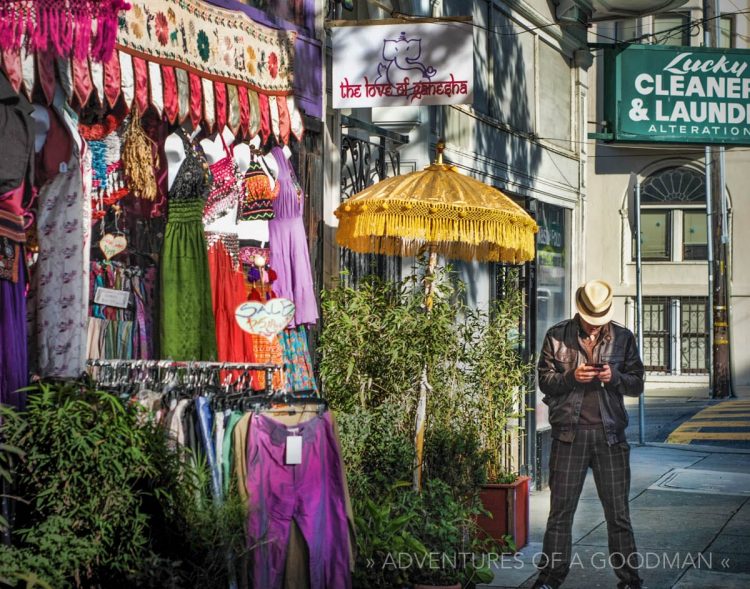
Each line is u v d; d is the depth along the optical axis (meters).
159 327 6.33
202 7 6.61
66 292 5.26
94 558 4.48
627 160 30.06
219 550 4.89
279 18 7.71
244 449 5.38
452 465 8.20
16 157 4.83
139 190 6.05
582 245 15.47
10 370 4.85
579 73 15.37
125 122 6.01
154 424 5.04
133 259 6.30
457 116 11.09
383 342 7.65
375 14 10.23
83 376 5.11
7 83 4.83
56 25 4.71
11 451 4.30
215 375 5.97
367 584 6.19
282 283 7.45
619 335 7.06
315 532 5.54
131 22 5.89
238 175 7.05
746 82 14.72
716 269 26.48
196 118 6.46
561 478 6.99
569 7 14.28
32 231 5.34
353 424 7.16
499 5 12.52
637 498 11.16
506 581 7.67
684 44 28.95
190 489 4.89
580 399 6.97
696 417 21.88
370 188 7.51
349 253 9.34
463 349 8.76
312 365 8.28
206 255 6.48
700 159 29.69
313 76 8.09
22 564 4.15
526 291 11.35
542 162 13.98
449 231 7.09
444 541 6.69
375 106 8.31
